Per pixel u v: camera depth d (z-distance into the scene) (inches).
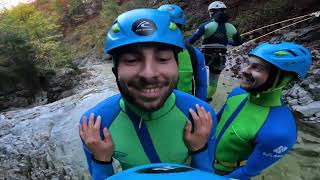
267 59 30.9
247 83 32.9
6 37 162.4
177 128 24.8
